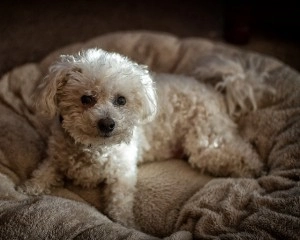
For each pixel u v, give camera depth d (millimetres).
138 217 1450
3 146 1575
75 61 1337
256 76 1882
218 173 1664
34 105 1436
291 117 1707
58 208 1239
